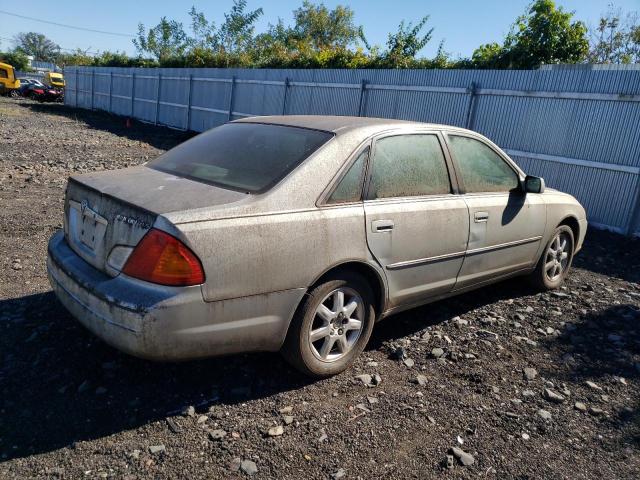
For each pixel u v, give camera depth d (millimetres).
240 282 2918
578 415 3346
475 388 3559
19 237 6164
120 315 2746
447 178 4137
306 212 3188
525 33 13992
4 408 2980
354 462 2764
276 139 3660
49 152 13961
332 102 14758
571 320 4852
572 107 9328
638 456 2994
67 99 38688
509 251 4727
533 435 3111
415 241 3777
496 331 4488
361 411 3195
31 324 3947
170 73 24031
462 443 2984
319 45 48688
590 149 9148
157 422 2959
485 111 10773
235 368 3549
